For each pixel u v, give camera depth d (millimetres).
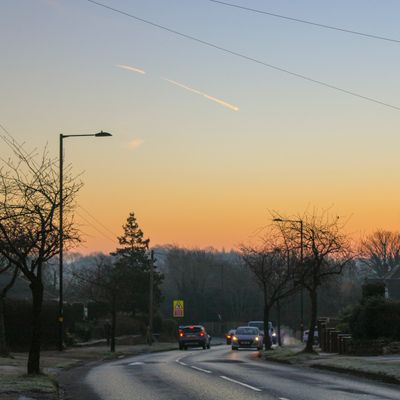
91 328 65125
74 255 115625
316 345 56500
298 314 109875
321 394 17656
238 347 56562
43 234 23297
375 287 39719
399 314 36469
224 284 131125
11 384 18969
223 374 25188
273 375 24594
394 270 88188
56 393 17625
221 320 124750
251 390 18859
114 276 65375
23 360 33125
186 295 126250
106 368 30172
